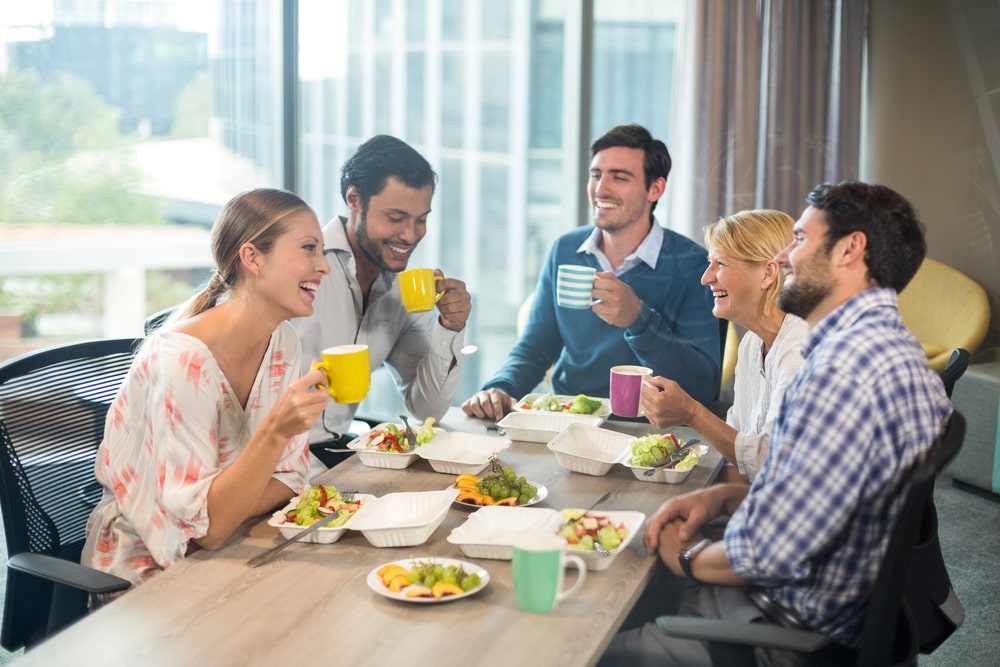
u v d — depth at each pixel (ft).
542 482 6.27
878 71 13.17
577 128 13.03
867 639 4.42
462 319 8.00
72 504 6.09
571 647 4.09
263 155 11.71
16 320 10.69
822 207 4.84
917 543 5.07
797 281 4.92
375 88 12.07
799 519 4.48
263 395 5.98
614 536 5.01
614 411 7.16
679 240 9.06
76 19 10.50
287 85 11.53
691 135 13.20
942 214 12.81
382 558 5.00
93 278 10.98
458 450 6.65
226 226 5.75
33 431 5.83
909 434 4.48
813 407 4.50
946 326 12.66
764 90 13.24
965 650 8.48
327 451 8.04
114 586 4.83
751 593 5.04
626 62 13.07
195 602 4.50
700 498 5.46
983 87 12.35
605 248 9.11
